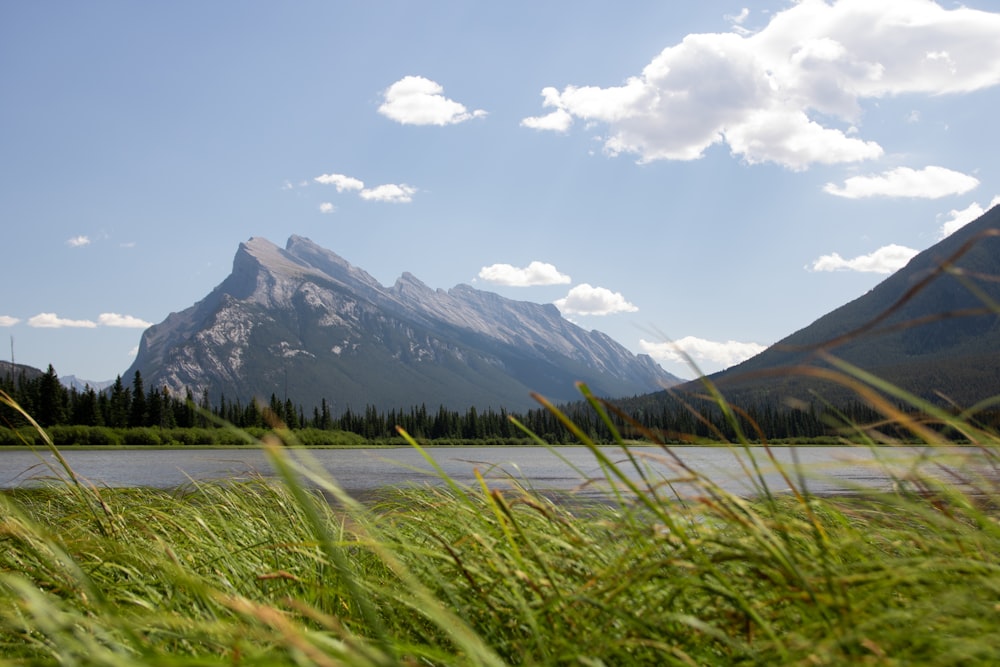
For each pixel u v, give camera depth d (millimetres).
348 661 1983
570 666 2525
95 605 3406
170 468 48250
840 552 2928
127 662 1906
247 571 5051
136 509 6652
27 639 3156
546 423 108625
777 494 3715
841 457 2877
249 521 6664
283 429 1987
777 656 2307
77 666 2141
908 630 2176
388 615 3549
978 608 2197
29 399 94250
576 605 2904
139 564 4688
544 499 4812
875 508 3715
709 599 2887
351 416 171625
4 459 52406
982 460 2631
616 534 3500
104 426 114125
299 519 6059
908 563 2506
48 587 4184
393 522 5258
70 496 6762
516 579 3193
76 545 4148
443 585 3096
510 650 3057
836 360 2434
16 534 3938
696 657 2574
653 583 2975
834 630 2162
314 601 3914
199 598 3902
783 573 2512
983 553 2672
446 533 4867
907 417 2564
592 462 49406
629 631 2676
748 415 2762
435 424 177000
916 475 2859
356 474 45000
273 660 2014
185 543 6051
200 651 3104
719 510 2625
